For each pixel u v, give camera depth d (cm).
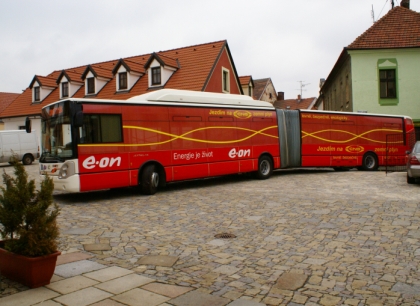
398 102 2684
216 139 1553
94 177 1195
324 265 594
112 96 3120
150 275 558
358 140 2156
